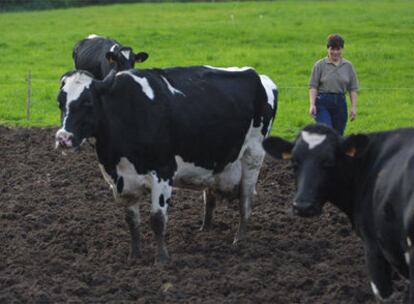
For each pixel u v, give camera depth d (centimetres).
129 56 2389
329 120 1731
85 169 1881
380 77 3111
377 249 980
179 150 1316
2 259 1317
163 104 1290
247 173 1433
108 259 1316
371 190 974
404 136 972
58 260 1284
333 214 1537
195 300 1131
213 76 1393
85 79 1238
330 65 1723
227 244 1402
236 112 1386
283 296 1145
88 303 1127
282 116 2511
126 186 1289
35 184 1769
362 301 1138
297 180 1004
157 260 1302
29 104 2581
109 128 1256
